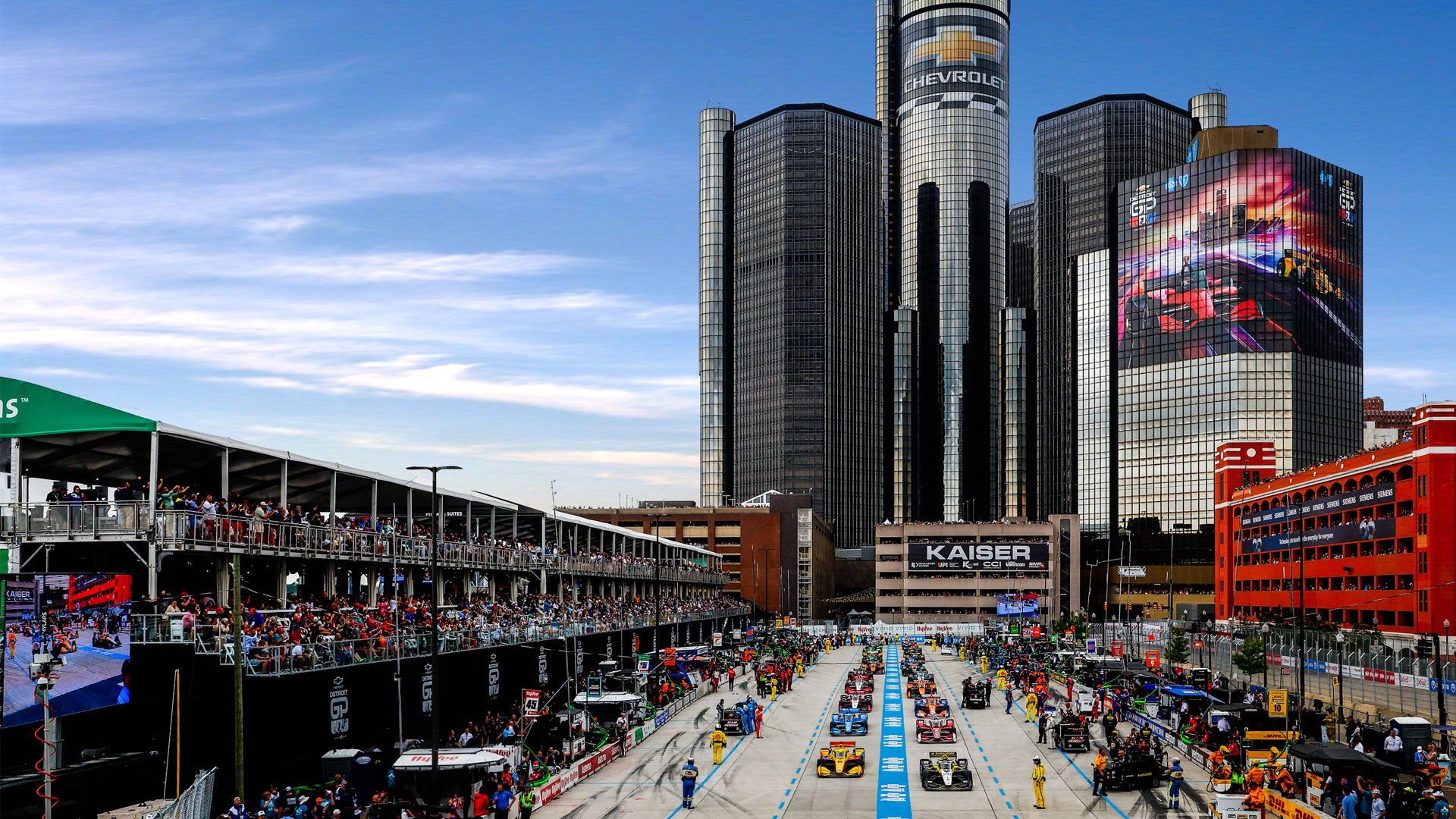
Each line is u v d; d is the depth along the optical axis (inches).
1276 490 5944.9
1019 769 2363.4
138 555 1987.0
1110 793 2092.8
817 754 2588.6
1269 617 5064.0
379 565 2859.3
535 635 3038.9
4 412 2057.1
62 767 1716.3
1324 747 1866.4
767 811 1948.8
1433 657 2827.3
